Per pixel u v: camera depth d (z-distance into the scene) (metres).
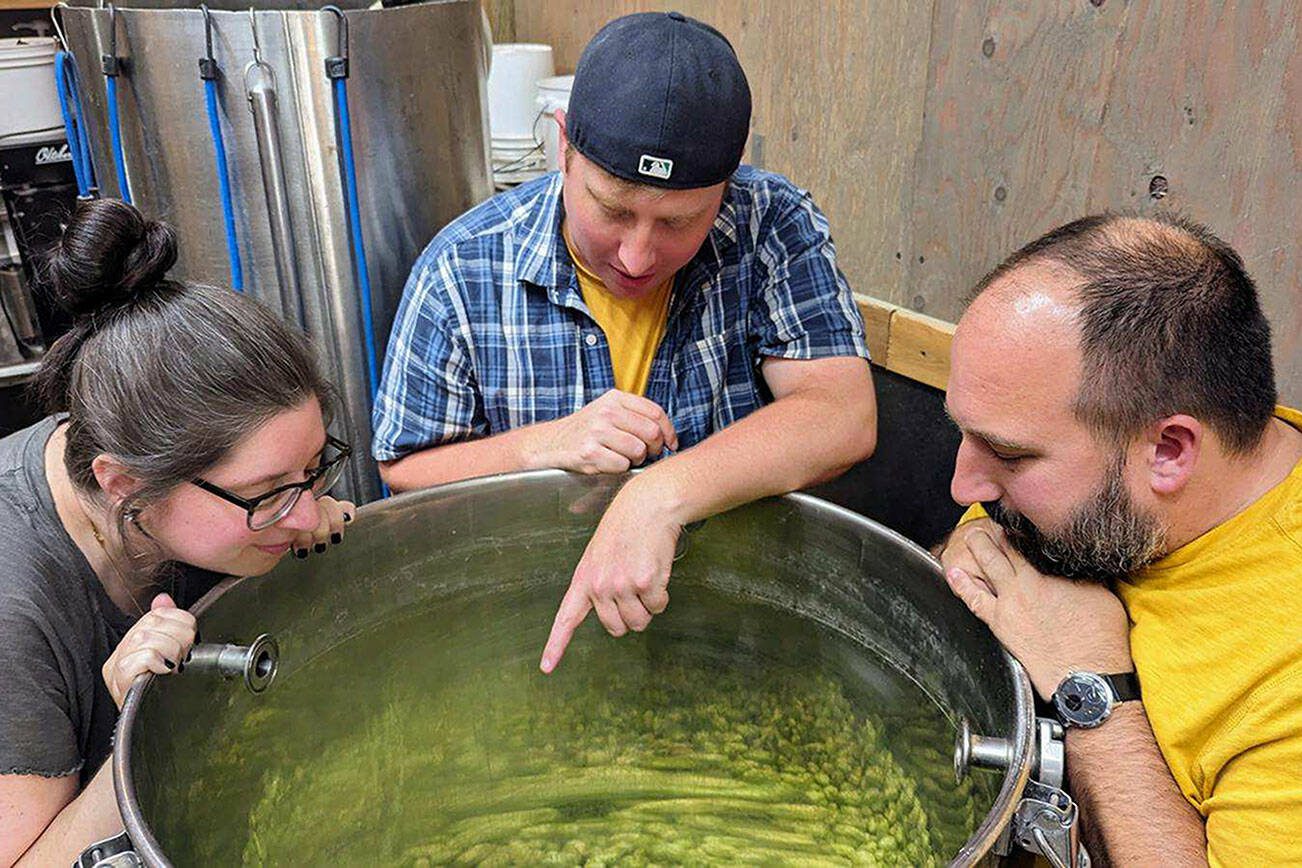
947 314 1.69
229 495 0.89
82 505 0.94
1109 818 0.89
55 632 0.92
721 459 1.13
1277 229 1.25
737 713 1.26
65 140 1.87
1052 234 0.92
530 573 1.20
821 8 1.74
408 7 1.46
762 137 1.97
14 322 1.93
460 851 1.22
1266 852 0.83
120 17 1.39
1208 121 1.28
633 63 1.03
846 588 1.12
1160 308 0.83
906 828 1.07
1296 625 0.84
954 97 1.57
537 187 1.34
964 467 0.96
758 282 1.37
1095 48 1.37
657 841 1.21
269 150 1.45
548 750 1.28
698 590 1.22
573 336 1.32
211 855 0.94
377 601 1.11
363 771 1.16
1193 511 0.90
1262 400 0.87
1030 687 0.87
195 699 0.91
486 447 1.27
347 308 1.57
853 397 1.28
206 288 0.92
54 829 0.87
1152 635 0.94
